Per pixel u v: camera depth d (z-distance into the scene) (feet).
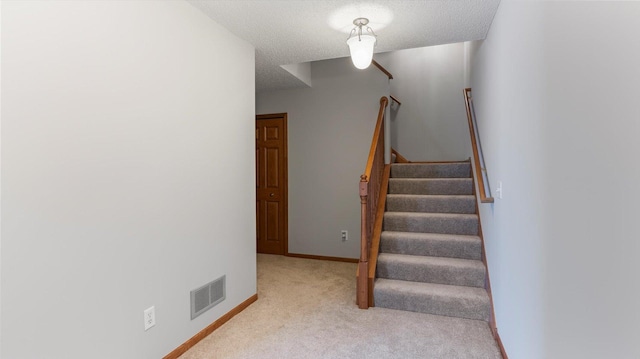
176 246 6.95
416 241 10.74
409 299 9.24
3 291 4.18
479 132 10.70
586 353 3.29
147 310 6.25
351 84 14.51
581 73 3.35
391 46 10.26
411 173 14.14
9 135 4.23
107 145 5.48
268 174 15.99
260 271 13.23
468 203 11.83
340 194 14.78
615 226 2.76
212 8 7.57
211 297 8.05
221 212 8.45
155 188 6.42
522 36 5.48
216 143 8.24
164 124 6.63
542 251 4.53
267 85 14.66
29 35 4.43
